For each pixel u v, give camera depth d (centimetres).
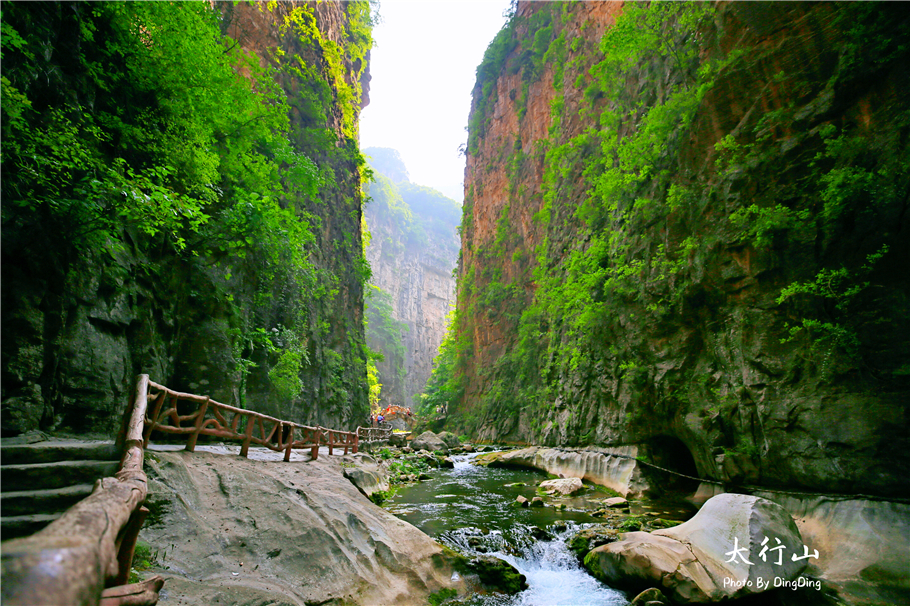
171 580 396
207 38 1034
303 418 1862
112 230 692
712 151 1213
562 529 941
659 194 1429
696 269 1184
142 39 928
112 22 850
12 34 555
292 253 1462
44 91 670
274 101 1817
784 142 999
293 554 522
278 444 874
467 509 1129
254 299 1418
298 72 2403
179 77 947
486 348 4262
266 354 1448
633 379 1416
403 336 10319
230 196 1241
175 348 998
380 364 8681
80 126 739
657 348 1353
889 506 691
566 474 1731
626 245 1602
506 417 3284
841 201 828
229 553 487
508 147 4538
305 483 729
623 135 1939
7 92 536
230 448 947
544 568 745
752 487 973
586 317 1717
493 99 5084
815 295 873
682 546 662
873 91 854
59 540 121
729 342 1084
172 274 997
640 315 1438
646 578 630
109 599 220
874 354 768
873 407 752
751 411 991
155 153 909
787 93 1025
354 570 547
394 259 11306
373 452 2184
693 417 1159
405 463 2047
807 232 907
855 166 840
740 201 1071
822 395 832
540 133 3828
